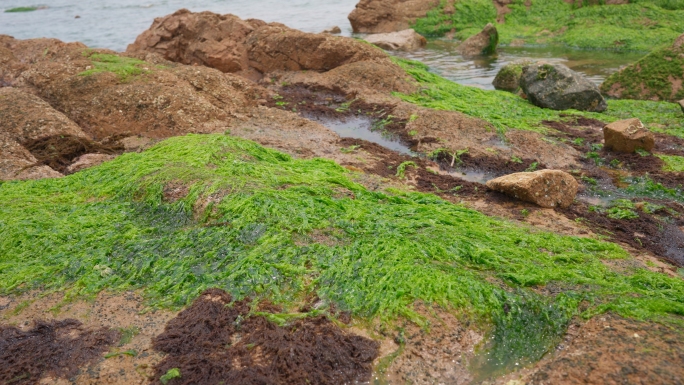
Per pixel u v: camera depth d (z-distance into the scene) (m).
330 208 3.94
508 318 3.31
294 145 4.65
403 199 4.05
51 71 5.16
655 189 4.30
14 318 3.50
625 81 5.72
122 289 3.68
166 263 3.74
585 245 3.83
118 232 3.90
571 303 3.36
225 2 12.65
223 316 3.34
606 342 2.96
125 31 9.12
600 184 4.35
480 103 5.33
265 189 4.01
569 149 4.65
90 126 4.85
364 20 8.54
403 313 3.30
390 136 4.86
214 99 5.10
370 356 3.04
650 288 3.56
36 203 4.08
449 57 6.95
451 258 3.71
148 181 4.09
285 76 5.88
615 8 7.53
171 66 5.60
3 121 4.65
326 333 3.18
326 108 5.25
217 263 3.73
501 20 8.30
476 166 4.51
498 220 3.98
